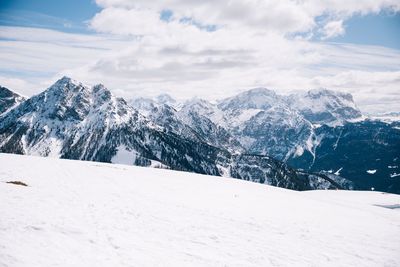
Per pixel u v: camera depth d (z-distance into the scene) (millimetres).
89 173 54000
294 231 29156
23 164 56438
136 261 17750
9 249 16734
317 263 21516
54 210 25375
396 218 46656
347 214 44125
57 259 16469
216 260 19750
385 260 23641
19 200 27062
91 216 25266
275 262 20766
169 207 32812
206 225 27406
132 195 37375
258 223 30516
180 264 18312
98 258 17422
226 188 56469
